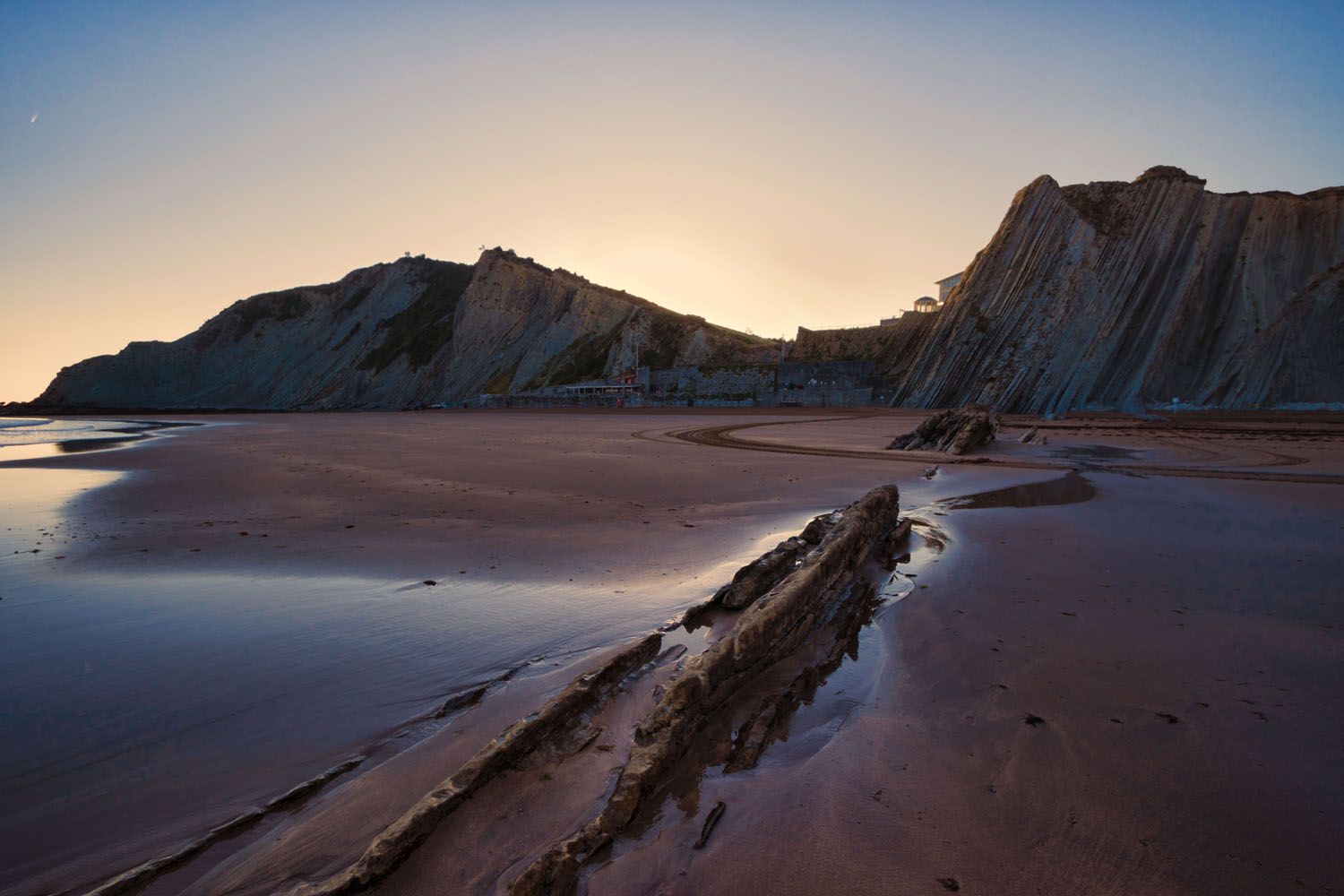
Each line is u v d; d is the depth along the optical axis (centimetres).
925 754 325
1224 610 555
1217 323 5062
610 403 7394
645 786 291
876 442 2612
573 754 329
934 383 5869
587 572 682
